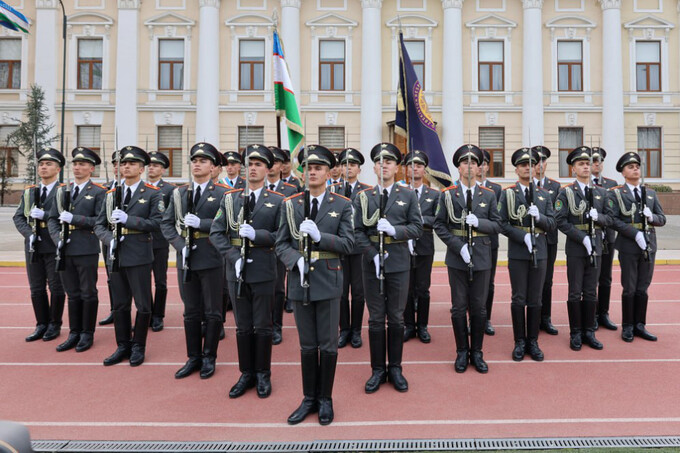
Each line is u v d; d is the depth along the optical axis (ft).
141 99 79.05
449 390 15.94
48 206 21.07
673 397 15.30
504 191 19.75
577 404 14.85
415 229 16.03
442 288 32.55
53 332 21.44
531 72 78.18
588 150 20.35
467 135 79.97
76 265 19.89
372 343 16.29
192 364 17.42
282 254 14.40
